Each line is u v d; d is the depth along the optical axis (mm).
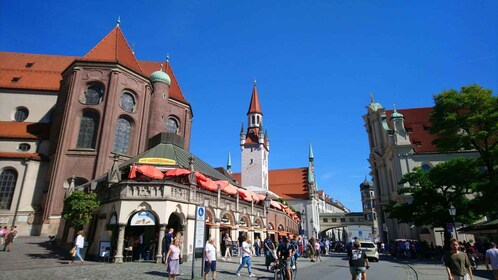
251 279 15156
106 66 40875
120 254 19984
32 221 37344
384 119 59219
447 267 9492
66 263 18750
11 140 42844
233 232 29125
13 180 39719
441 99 32031
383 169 58281
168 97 50312
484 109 30016
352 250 11758
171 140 33656
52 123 43031
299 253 35031
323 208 124812
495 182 25797
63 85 43281
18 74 51438
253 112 101250
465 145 31000
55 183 35781
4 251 23125
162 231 20641
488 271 21672
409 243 36656
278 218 44938
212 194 26672
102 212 23031
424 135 54875
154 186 21656
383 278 16781
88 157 37438
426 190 32906
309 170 104875
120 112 40438
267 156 102625
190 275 15500
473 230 29234
